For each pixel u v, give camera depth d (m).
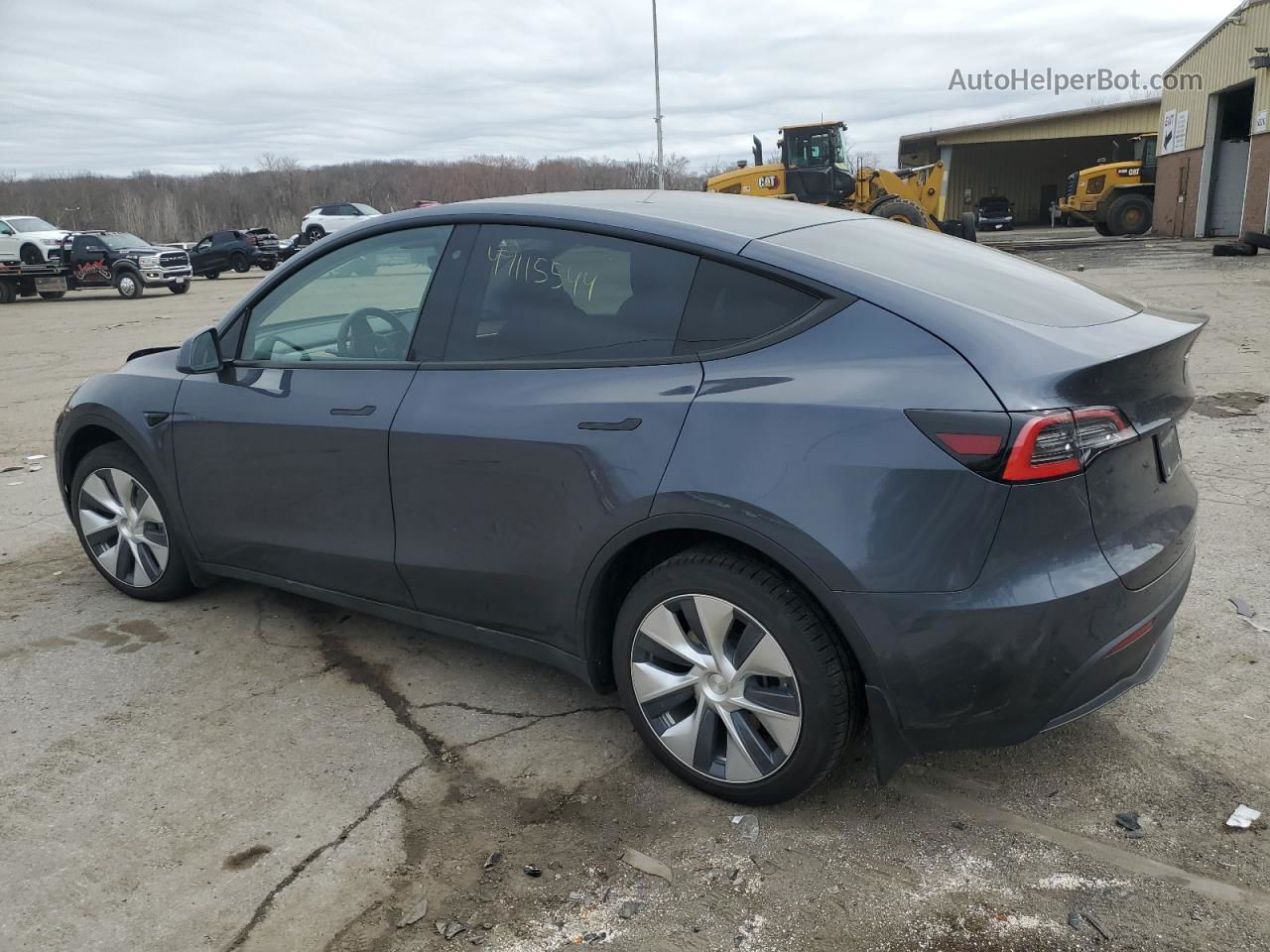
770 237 2.78
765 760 2.64
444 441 3.01
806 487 2.38
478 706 3.35
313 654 3.76
